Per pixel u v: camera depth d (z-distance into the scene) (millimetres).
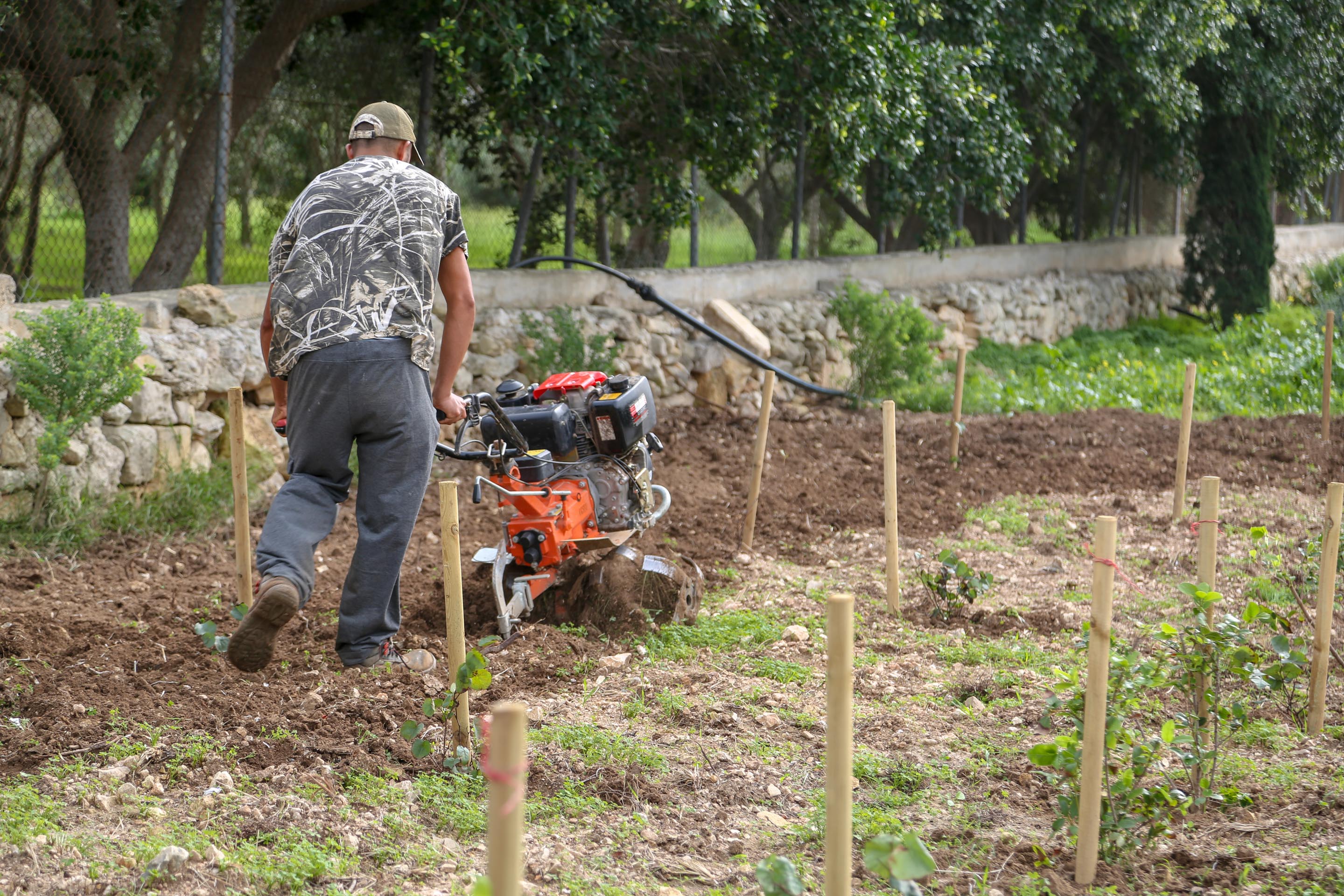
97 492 7812
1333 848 3811
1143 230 24641
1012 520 8805
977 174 14945
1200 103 17312
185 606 6316
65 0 10016
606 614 6172
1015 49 14859
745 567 7691
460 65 10086
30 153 10383
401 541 4984
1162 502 9461
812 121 12898
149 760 4305
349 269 4781
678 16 11391
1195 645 4258
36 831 3725
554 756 4535
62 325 7230
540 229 13953
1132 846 3801
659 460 10641
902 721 5051
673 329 12922
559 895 3533
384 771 4301
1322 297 21094
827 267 15461
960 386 10656
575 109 11016
